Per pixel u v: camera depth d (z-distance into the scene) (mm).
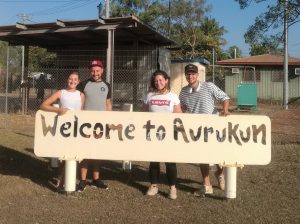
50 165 7629
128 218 5242
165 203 5824
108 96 6348
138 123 5910
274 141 11180
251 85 22297
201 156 5840
